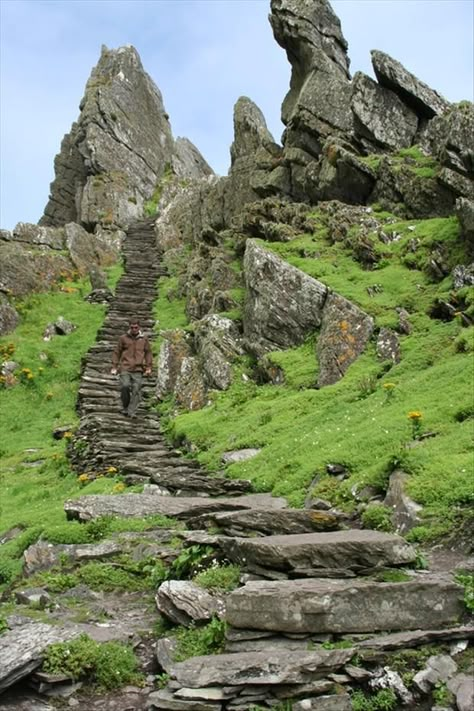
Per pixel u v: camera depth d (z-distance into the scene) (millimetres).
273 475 12117
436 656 5750
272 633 6219
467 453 9906
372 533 8031
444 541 8273
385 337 17094
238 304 23484
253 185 32156
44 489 16062
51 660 6070
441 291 18469
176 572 8242
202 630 6641
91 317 32062
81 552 9406
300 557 7348
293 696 5461
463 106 22672
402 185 24078
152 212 50969
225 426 16500
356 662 5758
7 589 9148
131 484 14180
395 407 12891
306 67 32500
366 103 27672
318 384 17156
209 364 20203
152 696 5582
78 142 55750
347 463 11070
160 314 31344
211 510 10977
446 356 15422
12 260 33500
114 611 7688
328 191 27109
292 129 30734
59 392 25875
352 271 21094
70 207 55312
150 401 21672
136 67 61906
